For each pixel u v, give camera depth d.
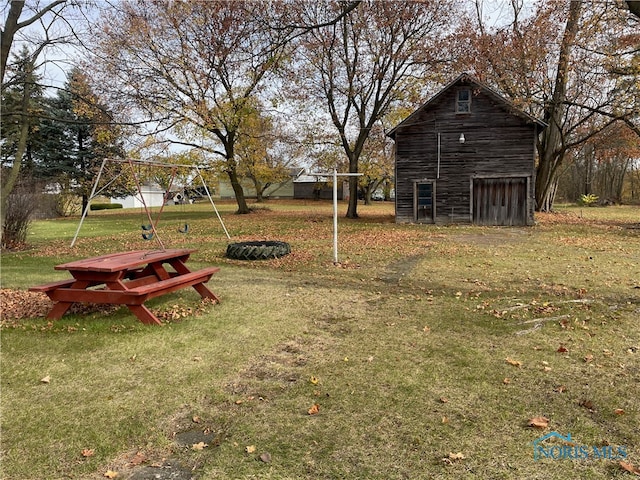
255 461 2.74
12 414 3.32
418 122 20.81
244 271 9.30
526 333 5.02
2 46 8.89
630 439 2.91
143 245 14.11
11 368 4.15
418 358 4.34
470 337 4.93
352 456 2.77
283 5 10.55
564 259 10.24
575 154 36.28
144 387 3.77
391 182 41.69
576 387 3.66
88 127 30.66
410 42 22.16
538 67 21.31
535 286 7.47
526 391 3.61
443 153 20.69
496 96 19.58
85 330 5.18
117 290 5.32
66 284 5.54
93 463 2.75
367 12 21.05
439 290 7.34
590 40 18.36
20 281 8.40
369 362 4.27
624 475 2.56
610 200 41.09
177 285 5.82
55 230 20.17
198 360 4.34
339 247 12.82
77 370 4.11
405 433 3.01
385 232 17.16
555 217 23.31
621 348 4.52
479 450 2.81
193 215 29.59
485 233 16.52
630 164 45.22
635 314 5.69
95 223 24.28
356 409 3.36
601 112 19.33
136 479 2.59
